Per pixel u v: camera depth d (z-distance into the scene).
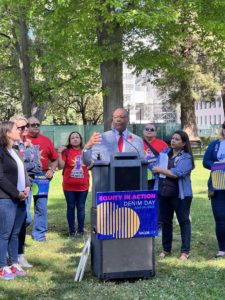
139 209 5.25
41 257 6.53
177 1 15.36
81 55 17.00
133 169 5.19
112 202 5.17
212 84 29.48
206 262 6.22
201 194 12.65
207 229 8.22
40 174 7.38
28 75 18.48
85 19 14.38
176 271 5.79
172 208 6.46
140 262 5.36
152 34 17.20
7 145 5.47
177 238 7.59
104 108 17.14
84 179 7.93
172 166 6.23
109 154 5.46
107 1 13.48
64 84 18.20
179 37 17.64
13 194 5.42
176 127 36.28
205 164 6.60
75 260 6.37
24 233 6.07
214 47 17.84
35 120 7.41
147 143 7.80
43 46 20.19
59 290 5.12
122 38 16.62
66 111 44.53
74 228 7.99
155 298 4.82
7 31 18.33
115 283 5.32
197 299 4.82
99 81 18.09
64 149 7.95
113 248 5.27
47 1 15.27
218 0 15.08
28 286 5.28
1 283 5.38
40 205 7.50
